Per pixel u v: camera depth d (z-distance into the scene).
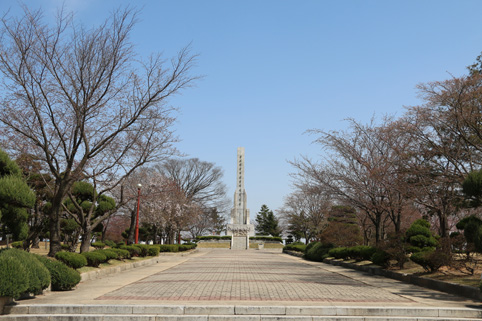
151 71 20.08
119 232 72.25
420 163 21.66
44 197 28.03
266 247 78.88
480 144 20.69
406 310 11.04
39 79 18.08
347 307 11.04
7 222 17.30
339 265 30.56
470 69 25.28
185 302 11.87
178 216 53.38
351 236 36.06
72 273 14.80
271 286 16.20
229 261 34.88
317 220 51.50
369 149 26.11
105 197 28.41
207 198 66.50
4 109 18.86
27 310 11.06
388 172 22.89
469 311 11.04
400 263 21.55
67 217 28.73
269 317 10.41
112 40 18.94
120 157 21.36
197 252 57.28
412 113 21.27
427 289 16.02
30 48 17.75
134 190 40.81
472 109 18.12
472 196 16.25
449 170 21.03
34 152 21.41
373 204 26.00
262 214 98.62
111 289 15.17
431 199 21.33
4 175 15.80
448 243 17.97
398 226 24.69
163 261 35.12
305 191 29.47
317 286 16.53
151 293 14.00
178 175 64.31
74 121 19.81
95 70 18.77
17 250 12.83
